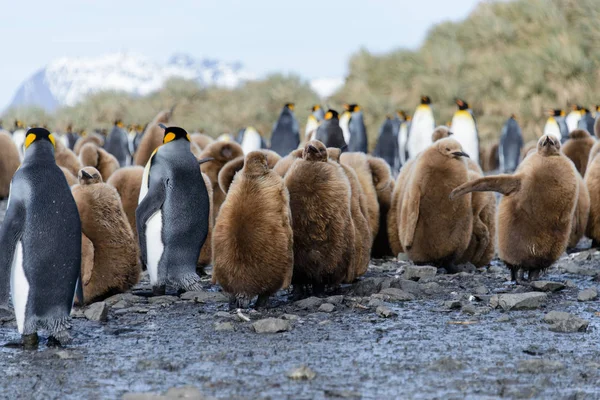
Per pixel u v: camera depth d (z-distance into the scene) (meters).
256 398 6.08
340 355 7.31
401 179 13.16
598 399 5.98
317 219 9.28
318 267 9.46
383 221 13.41
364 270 10.41
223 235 8.88
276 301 9.89
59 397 6.21
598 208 14.22
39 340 8.27
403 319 8.83
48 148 8.06
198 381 6.55
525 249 10.54
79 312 9.22
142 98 66.88
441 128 16.55
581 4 47.06
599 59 42.97
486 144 40.66
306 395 6.14
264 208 8.77
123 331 8.43
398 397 6.09
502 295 9.54
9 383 6.61
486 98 43.75
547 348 7.50
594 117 35.50
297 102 56.53
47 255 7.76
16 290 7.76
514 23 49.53
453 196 10.62
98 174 9.91
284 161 10.92
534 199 10.31
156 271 10.16
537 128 40.47
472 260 12.56
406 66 48.97
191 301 10.01
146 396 5.97
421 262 12.00
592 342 7.76
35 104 68.50
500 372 6.74
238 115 57.16
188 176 10.16
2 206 22.53
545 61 43.72
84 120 64.00
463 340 7.85
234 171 10.78
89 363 7.19
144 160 17.48
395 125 39.03
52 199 7.83
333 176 9.38
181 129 10.38
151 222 10.09
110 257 9.83
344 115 33.59
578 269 12.22
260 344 7.75
